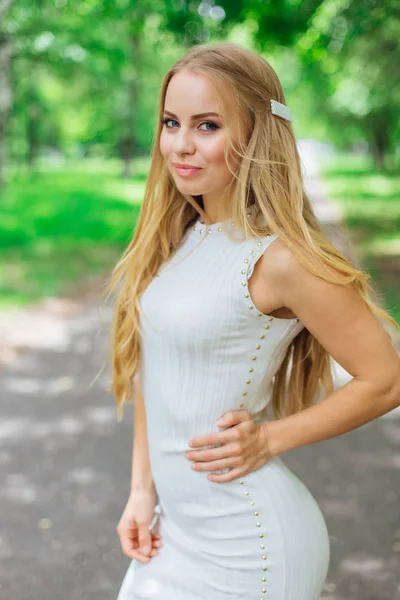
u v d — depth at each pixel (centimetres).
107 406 570
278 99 163
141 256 176
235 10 992
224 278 157
